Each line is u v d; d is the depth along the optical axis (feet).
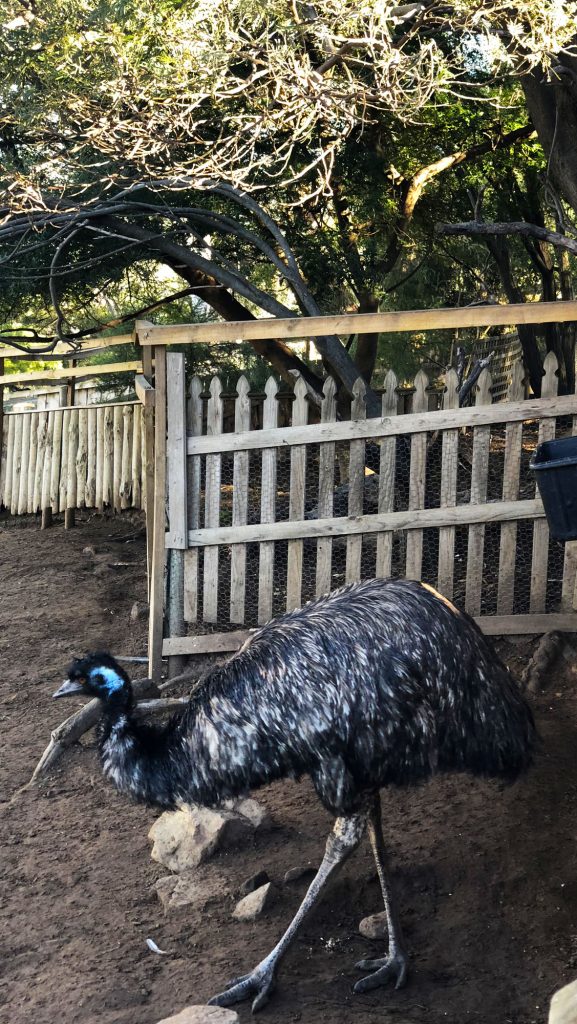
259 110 21.95
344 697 11.13
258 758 11.38
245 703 11.43
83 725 17.31
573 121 22.22
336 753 11.14
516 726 11.85
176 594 19.71
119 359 37.70
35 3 19.97
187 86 19.99
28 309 34.37
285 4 17.90
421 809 14.84
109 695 12.08
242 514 19.53
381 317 17.72
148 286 36.91
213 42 18.34
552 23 16.92
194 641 19.52
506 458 18.78
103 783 16.62
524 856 13.24
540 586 18.97
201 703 11.77
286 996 11.12
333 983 11.39
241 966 11.66
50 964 12.03
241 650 12.21
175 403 19.15
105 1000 11.21
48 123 21.94
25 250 26.27
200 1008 10.05
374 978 11.26
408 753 11.27
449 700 11.42
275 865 13.78
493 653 12.22
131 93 20.06
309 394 29.12
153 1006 11.05
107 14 19.11
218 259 29.78
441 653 11.46
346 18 17.39
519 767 11.93
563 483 12.60
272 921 12.56
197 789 11.71
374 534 20.42
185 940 12.36
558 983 10.97
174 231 28.25
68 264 28.02
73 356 31.81
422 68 20.06
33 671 21.15
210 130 27.94
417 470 19.08
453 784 15.43
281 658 11.45
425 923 12.35
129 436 33.09
